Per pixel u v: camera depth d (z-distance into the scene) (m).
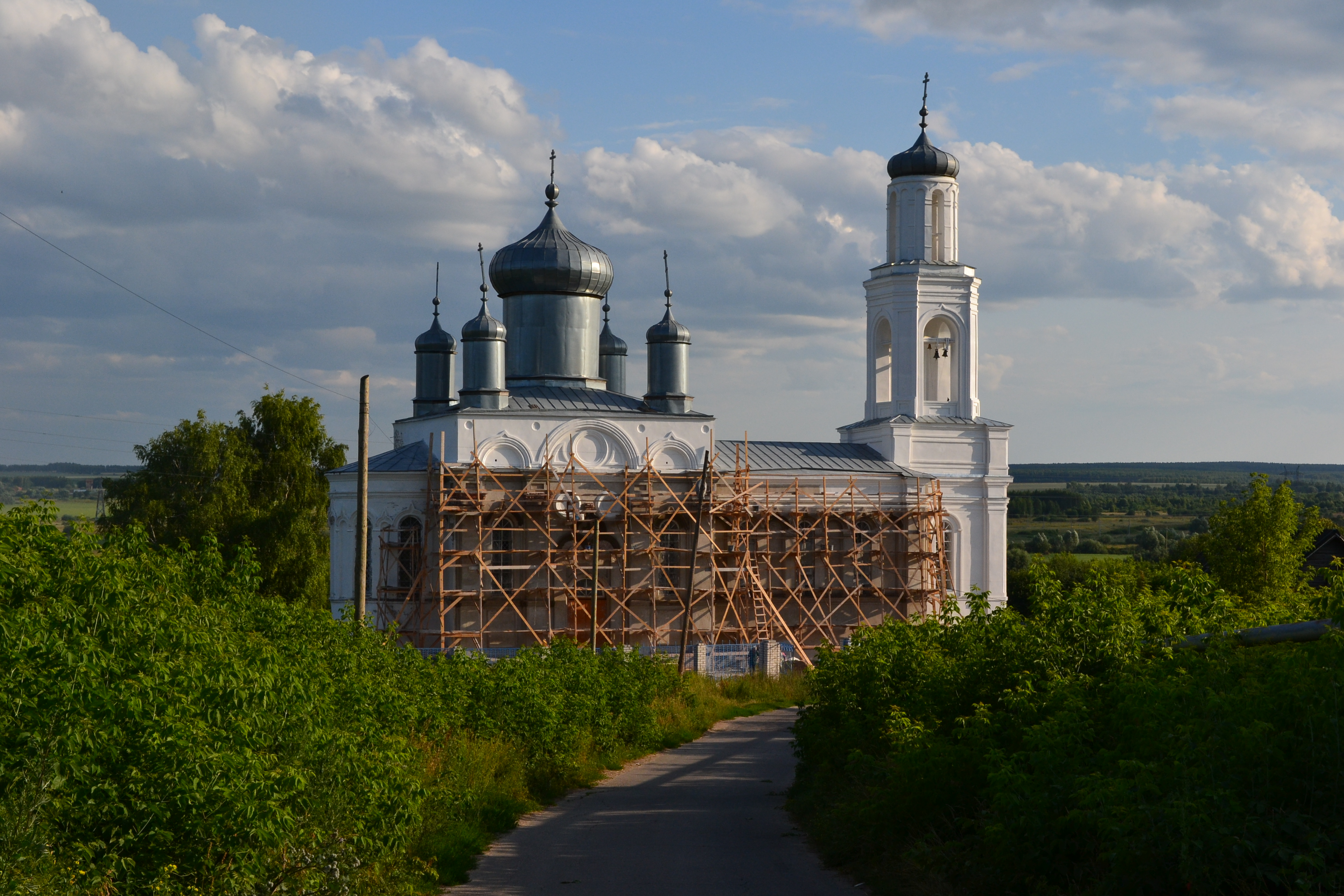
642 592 53.97
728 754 34.03
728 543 55.88
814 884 17.17
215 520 68.19
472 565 51.62
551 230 60.12
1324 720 12.05
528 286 59.31
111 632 12.71
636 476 54.16
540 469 52.75
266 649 15.23
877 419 63.03
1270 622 19.50
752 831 21.83
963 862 14.85
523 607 52.75
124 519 72.00
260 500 71.44
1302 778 12.10
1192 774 12.02
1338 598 14.27
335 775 14.58
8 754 10.96
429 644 51.28
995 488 62.56
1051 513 188.88
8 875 10.05
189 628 13.89
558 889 17.03
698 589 54.72
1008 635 19.44
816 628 56.66
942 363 65.00
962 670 20.09
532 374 59.62
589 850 19.91
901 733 18.44
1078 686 16.05
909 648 23.67
